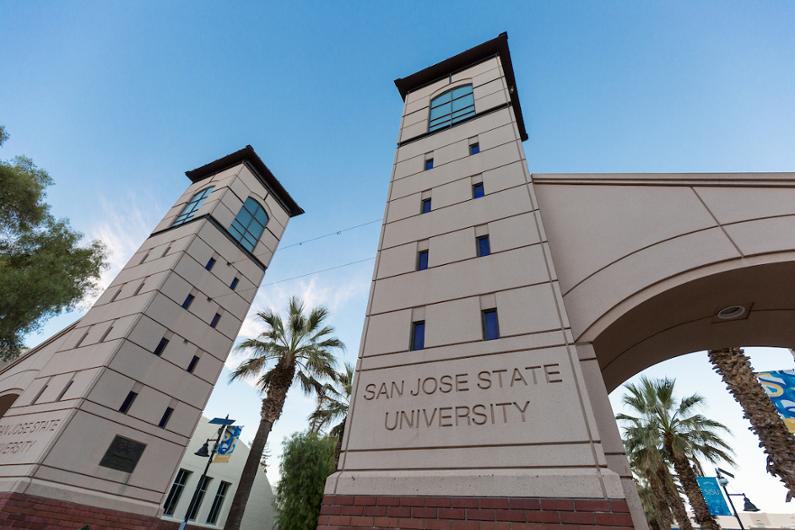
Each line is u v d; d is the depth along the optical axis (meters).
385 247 11.24
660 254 7.82
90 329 18.12
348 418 7.75
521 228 9.47
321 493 17.75
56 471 13.01
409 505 6.09
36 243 16.53
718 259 7.20
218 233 22.41
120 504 14.27
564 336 7.11
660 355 9.41
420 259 10.48
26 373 18.83
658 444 21.41
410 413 7.29
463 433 6.61
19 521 11.65
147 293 18.27
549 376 6.71
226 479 25.80
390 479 6.47
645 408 22.20
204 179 27.16
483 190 11.21
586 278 8.26
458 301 8.77
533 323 7.56
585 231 9.11
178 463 16.89
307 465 18.28
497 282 8.66
